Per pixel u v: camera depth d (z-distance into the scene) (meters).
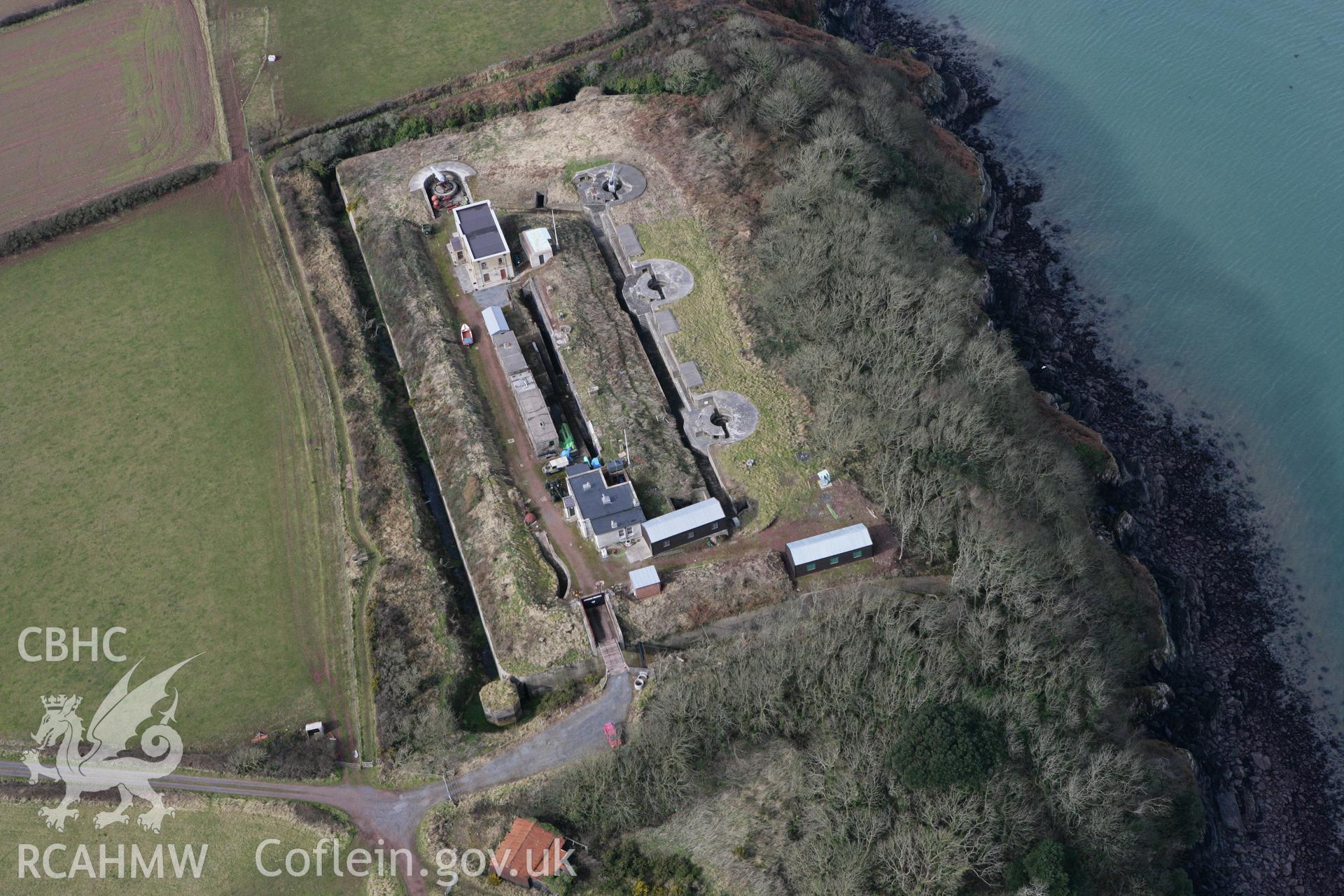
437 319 150.88
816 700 108.31
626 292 154.12
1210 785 122.81
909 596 118.75
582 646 118.00
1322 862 119.31
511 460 137.00
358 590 127.50
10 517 137.00
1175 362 165.88
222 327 158.00
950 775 98.00
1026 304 173.50
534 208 165.88
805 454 133.62
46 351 156.50
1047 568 118.50
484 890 100.88
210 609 126.75
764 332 146.38
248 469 140.75
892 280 142.88
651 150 172.88
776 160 169.12
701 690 109.69
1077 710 107.38
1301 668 135.75
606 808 102.69
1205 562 145.12
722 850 99.94
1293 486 151.88
